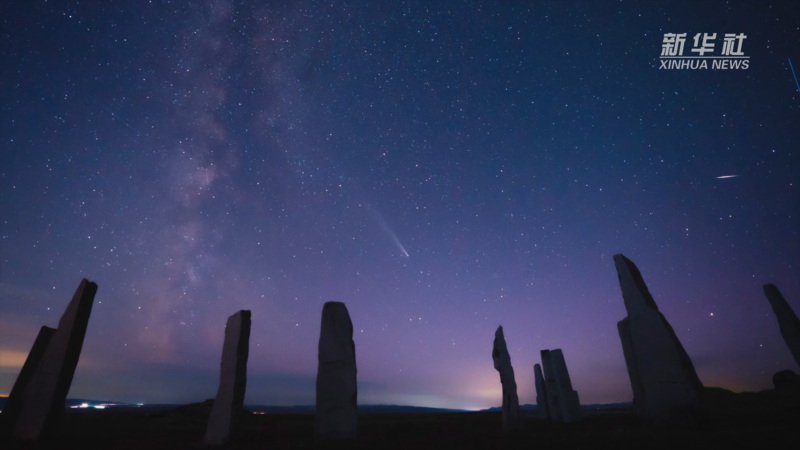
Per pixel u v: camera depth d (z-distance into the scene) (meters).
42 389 9.84
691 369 8.73
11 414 9.94
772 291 12.77
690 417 8.25
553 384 15.09
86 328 10.62
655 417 8.79
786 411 10.41
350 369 9.78
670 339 8.88
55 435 9.59
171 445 9.22
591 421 13.09
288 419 18.47
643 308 9.40
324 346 9.92
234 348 10.03
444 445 8.39
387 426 13.84
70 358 10.12
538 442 8.10
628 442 7.17
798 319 12.14
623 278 9.92
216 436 9.36
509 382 11.42
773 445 5.84
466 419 17.06
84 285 10.77
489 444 8.25
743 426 8.29
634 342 9.43
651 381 8.97
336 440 9.12
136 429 12.77
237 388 9.64
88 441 9.70
